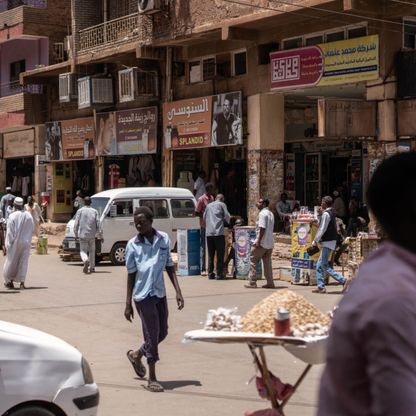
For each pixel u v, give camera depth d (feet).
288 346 15.90
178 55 84.02
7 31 112.68
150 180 90.02
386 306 7.18
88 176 108.58
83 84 94.07
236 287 55.06
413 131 59.67
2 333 18.62
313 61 66.49
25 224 54.39
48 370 18.58
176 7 77.82
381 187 8.09
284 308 16.42
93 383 19.71
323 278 51.26
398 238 8.00
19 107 109.91
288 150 86.99
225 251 60.54
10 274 54.70
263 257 54.29
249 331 16.44
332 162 83.10
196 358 33.01
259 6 67.67
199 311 45.01
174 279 28.76
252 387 28.14
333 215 50.80
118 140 92.58
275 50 73.26
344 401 7.41
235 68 78.23
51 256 80.94
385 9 60.59
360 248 50.29
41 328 40.22
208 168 89.66
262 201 54.39
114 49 86.58
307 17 65.98
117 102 93.81
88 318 43.11
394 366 7.02
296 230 56.13
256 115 74.28
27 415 18.28
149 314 27.53
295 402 25.86
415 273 7.56
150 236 27.91
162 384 28.63
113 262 69.87
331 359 7.52
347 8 58.65
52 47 110.93
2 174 124.77
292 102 78.74
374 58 61.16
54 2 111.14
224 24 71.46
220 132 77.30
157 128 86.69
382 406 7.04
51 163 109.91
